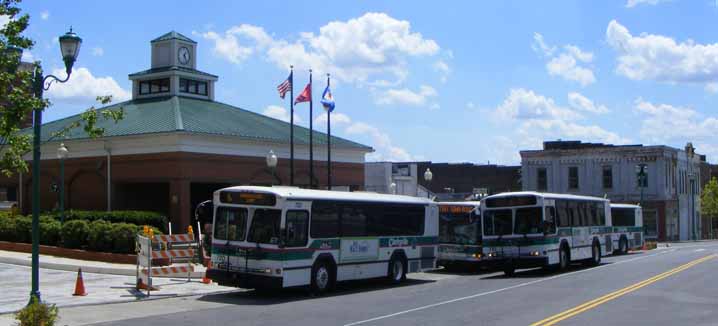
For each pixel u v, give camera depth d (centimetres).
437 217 2855
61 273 2747
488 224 2991
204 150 3828
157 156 3769
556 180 7450
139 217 3484
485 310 1816
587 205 3459
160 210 4262
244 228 2161
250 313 1814
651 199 7075
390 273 2573
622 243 4562
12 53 1662
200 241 2945
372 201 2503
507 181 9000
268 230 2120
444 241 3197
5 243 3531
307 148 4472
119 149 3928
